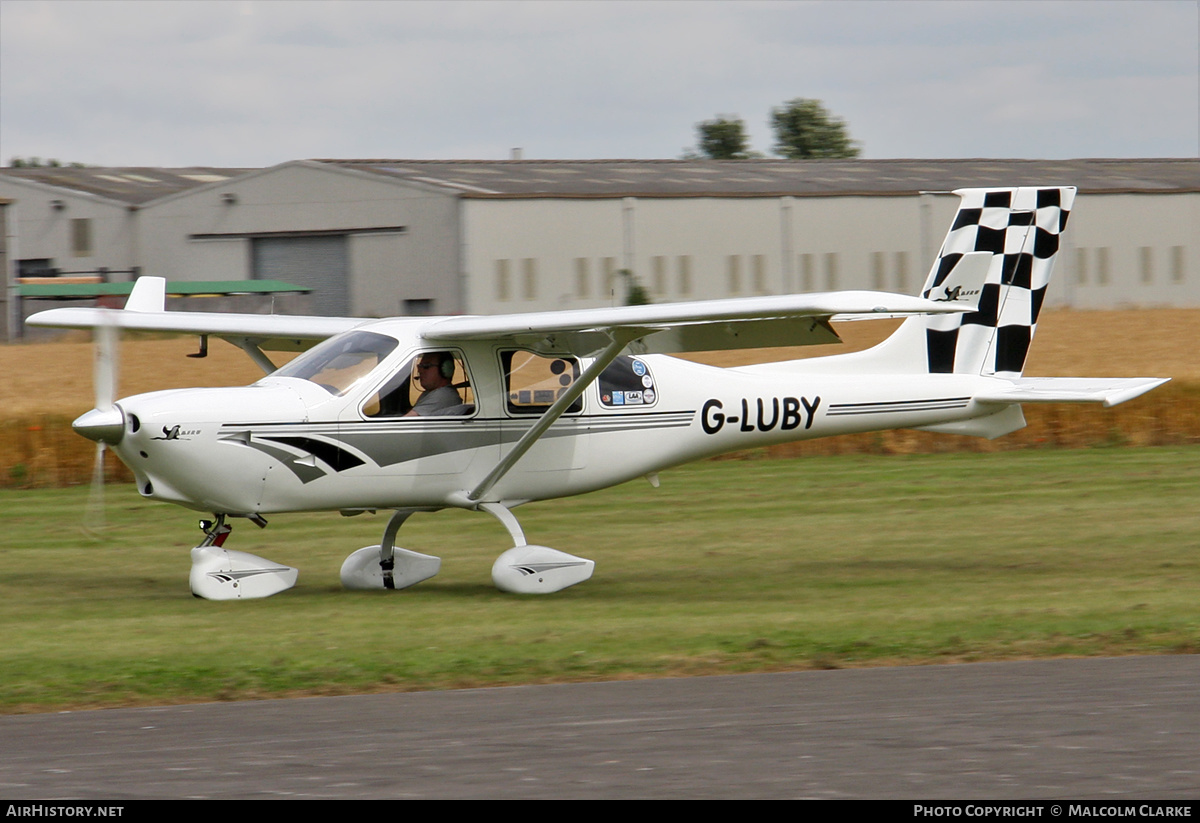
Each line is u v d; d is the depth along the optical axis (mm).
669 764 19312
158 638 28859
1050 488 56938
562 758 19672
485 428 36031
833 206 196625
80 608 33281
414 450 35250
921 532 46719
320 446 34156
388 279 177250
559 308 176875
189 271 193625
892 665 26359
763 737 20703
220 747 20438
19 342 165000
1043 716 21812
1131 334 138250
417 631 29797
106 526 49000
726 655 27000
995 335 42406
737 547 44344
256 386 34719
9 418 61938
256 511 34281
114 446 33375
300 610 33094
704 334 34906
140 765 19531
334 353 35500
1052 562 40406
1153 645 27672
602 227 179750
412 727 21547
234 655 26875
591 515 51594
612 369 37938
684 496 56312
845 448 71250
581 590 36781
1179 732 20781
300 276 185875
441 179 180000
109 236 197375
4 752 20297
